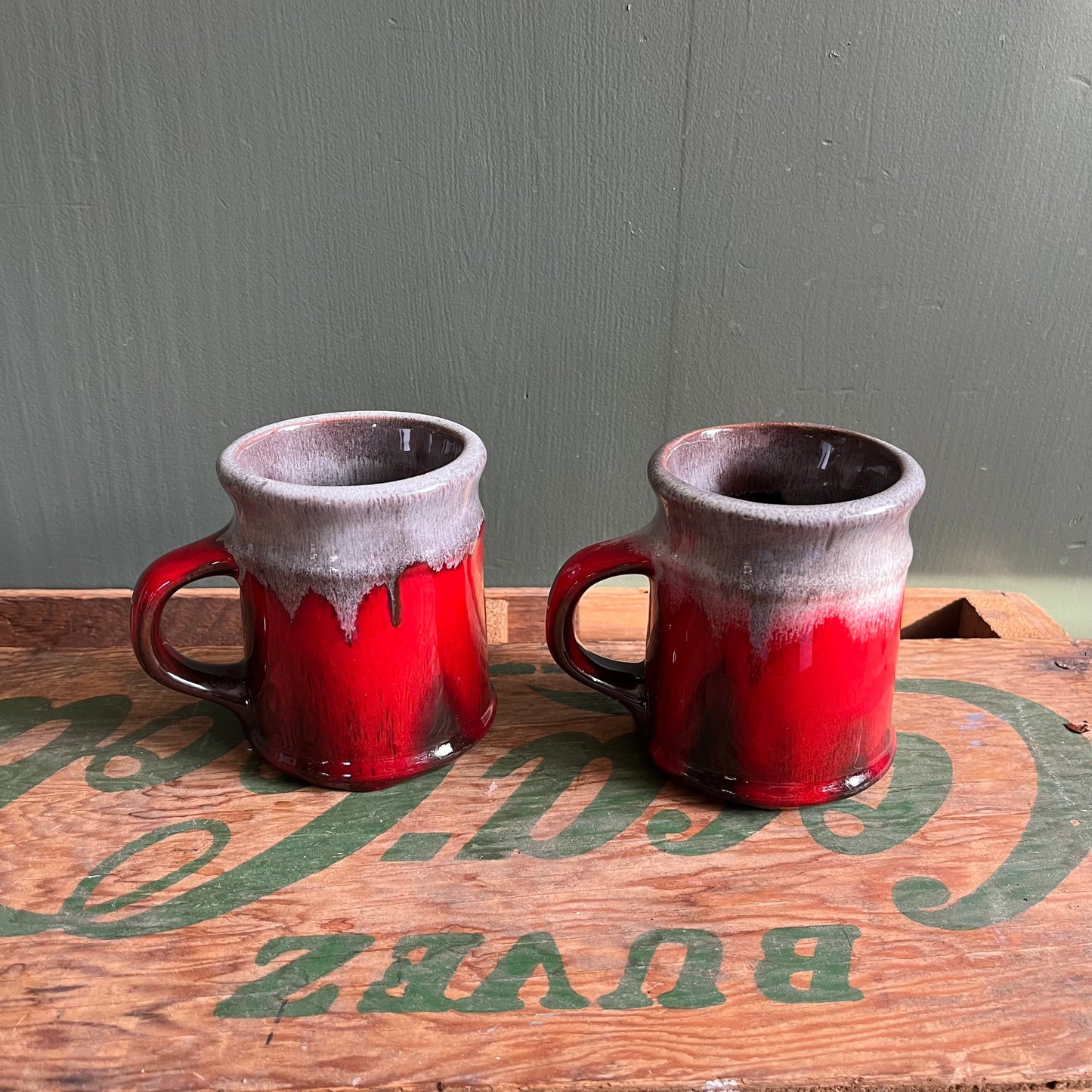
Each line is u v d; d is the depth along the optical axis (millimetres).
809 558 413
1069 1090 356
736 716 454
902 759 522
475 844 463
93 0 557
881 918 422
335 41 577
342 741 481
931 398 702
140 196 611
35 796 493
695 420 700
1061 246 656
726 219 637
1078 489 743
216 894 432
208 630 691
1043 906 427
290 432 507
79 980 390
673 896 434
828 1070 357
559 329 667
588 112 604
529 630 715
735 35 586
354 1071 357
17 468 696
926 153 623
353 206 622
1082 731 546
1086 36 594
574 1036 370
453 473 451
